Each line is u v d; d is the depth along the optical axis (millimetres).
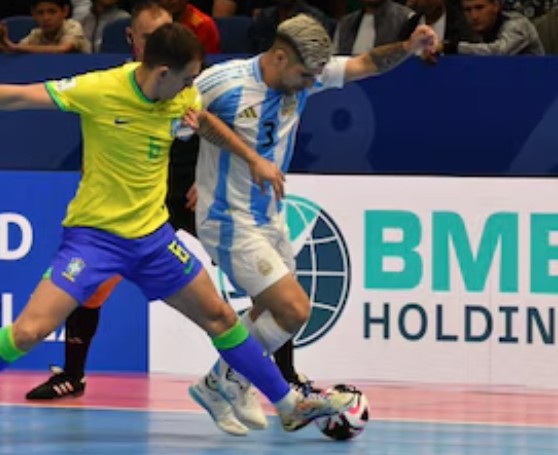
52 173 16953
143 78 11984
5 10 21609
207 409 13453
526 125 16188
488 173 16312
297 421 13242
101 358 17062
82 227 12383
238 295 16609
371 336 16500
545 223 16172
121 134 12102
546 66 16109
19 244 17062
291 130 13281
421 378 16453
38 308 12180
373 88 16406
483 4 17438
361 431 13281
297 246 16562
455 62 16219
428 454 12625
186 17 18172
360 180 16438
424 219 16344
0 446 12875
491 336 16297
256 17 18672
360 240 16469
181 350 16875
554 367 16219
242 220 13109
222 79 12914
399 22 17875
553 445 13102
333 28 18562
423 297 16391
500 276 16250
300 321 13125
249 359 12836
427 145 16391
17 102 11969
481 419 14445
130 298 16922
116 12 20062
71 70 16766
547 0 19406
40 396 15320
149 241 12430
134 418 14359
